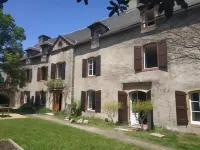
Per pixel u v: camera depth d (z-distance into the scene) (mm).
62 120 15312
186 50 10719
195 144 8539
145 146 8141
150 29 12875
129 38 14164
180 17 11367
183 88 10789
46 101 21641
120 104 13328
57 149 7051
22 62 27578
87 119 15320
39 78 23547
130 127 12383
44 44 23234
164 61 11703
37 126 11680
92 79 16719
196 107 10680
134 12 16891
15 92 27578
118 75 14484
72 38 21125
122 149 7410
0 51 20812
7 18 20984
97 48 16719
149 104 11430
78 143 7957
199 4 10461
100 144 7930
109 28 16625
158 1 2393
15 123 12570
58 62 20703
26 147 7086
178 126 10789
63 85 19422
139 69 13094
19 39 22406
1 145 7105
